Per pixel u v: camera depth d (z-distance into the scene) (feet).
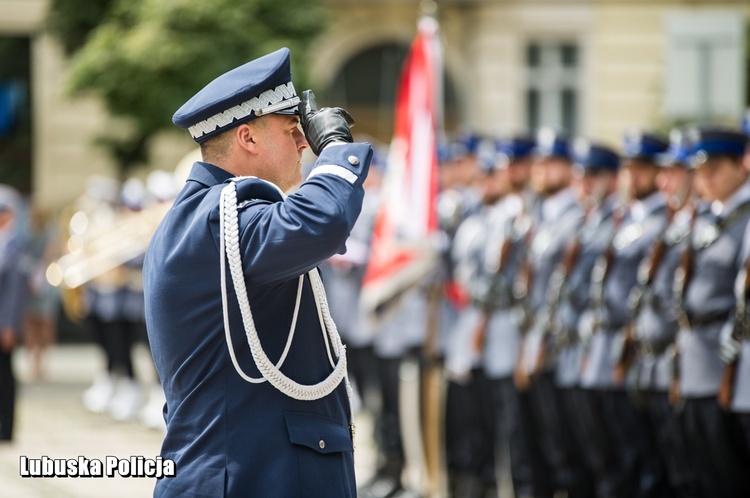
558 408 78.33
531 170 83.92
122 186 161.38
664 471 73.77
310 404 35.73
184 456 35.45
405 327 88.02
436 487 84.79
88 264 124.47
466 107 203.92
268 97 36.24
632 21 201.67
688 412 67.00
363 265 99.30
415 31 202.59
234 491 34.65
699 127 67.05
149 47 138.00
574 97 204.95
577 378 76.28
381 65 204.64
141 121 142.51
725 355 63.41
